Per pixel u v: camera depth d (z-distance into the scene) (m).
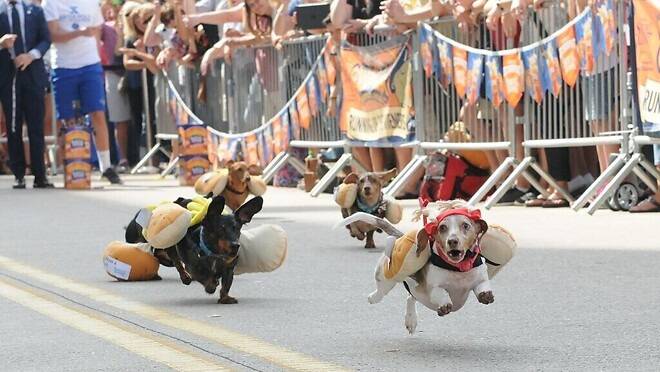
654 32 13.98
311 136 20.11
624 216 14.38
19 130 22.53
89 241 13.84
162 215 9.61
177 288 10.33
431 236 7.38
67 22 22.70
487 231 7.54
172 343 7.86
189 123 23.42
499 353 7.35
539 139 15.67
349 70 18.58
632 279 10.04
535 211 15.30
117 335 8.18
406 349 7.54
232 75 22.53
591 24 14.77
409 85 17.45
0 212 17.69
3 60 22.28
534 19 15.60
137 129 27.16
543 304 9.00
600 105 14.92
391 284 7.80
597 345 7.49
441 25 16.97
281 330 8.27
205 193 14.35
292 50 20.53
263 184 14.41
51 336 8.19
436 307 7.50
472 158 16.78
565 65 15.10
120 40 26.61
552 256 11.45
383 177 12.64
